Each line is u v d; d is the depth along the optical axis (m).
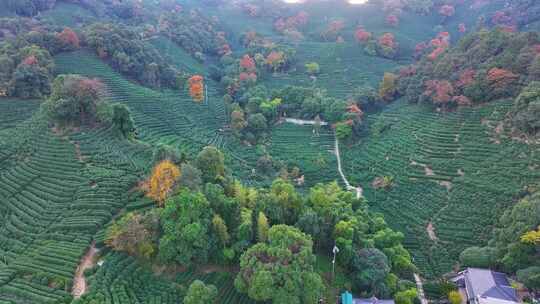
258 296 39.44
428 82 89.25
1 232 46.78
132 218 43.81
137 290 40.50
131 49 102.75
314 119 101.31
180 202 44.56
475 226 58.09
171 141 77.44
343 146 91.00
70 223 46.53
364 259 48.25
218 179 53.97
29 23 106.19
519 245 47.09
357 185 76.62
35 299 37.66
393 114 94.06
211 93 113.50
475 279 48.12
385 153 81.19
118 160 57.72
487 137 70.44
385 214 67.81
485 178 63.72
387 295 46.72
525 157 62.44
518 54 77.00
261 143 92.38
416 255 57.94
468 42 92.25
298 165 83.62
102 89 83.12
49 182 54.00
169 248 42.72
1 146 59.12
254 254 41.91
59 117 63.31
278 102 100.69
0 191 52.47
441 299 49.56
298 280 39.41
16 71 72.69
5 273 40.03
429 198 66.06
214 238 45.50
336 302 45.69
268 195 51.12
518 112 67.94
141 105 87.69
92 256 43.44
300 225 49.66
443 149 73.38
